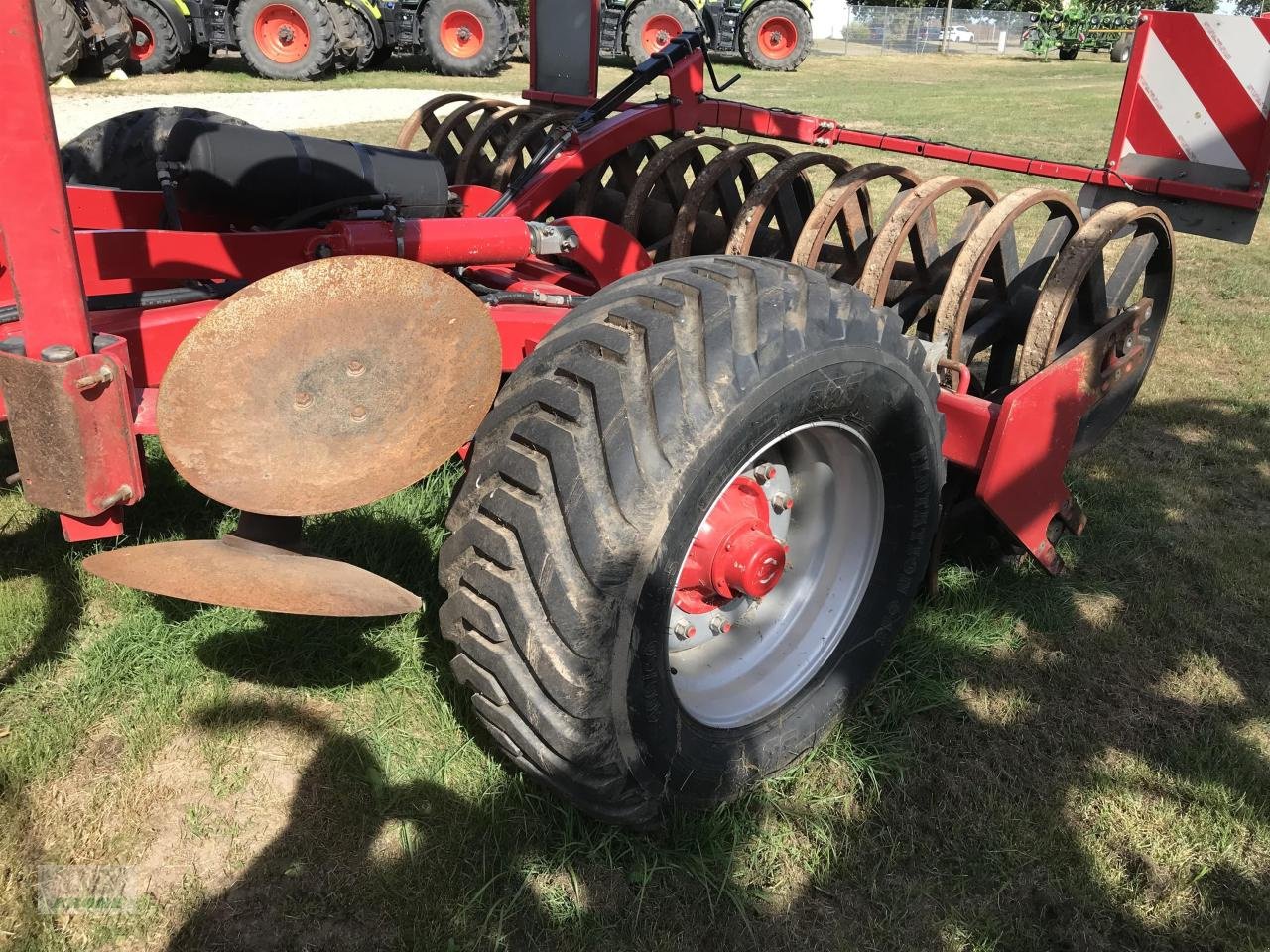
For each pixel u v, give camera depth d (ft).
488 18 52.16
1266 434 14.57
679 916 6.65
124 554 6.33
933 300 10.94
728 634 8.02
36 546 9.76
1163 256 11.62
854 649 8.10
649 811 6.80
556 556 5.81
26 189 5.06
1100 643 9.72
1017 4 148.46
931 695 8.68
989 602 10.09
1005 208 9.34
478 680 6.30
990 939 6.61
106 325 7.05
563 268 12.34
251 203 9.14
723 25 69.67
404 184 9.80
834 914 6.76
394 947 6.26
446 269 9.71
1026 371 9.18
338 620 8.95
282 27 46.88
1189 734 8.55
